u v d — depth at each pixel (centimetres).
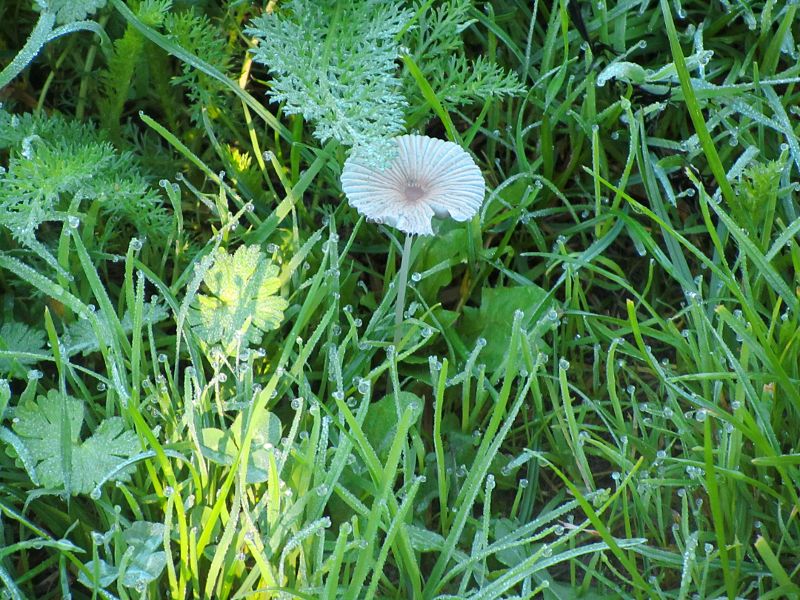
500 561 27
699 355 29
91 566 25
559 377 28
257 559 25
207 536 25
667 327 29
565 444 29
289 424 28
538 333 29
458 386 29
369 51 28
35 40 28
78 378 27
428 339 29
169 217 29
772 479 27
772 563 26
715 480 26
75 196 27
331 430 28
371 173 27
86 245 28
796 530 28
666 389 29
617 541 26
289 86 28
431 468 28
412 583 26
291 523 26
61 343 28
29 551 27
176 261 29
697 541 27
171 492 25
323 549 26
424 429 29
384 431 28
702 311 28
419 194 27
